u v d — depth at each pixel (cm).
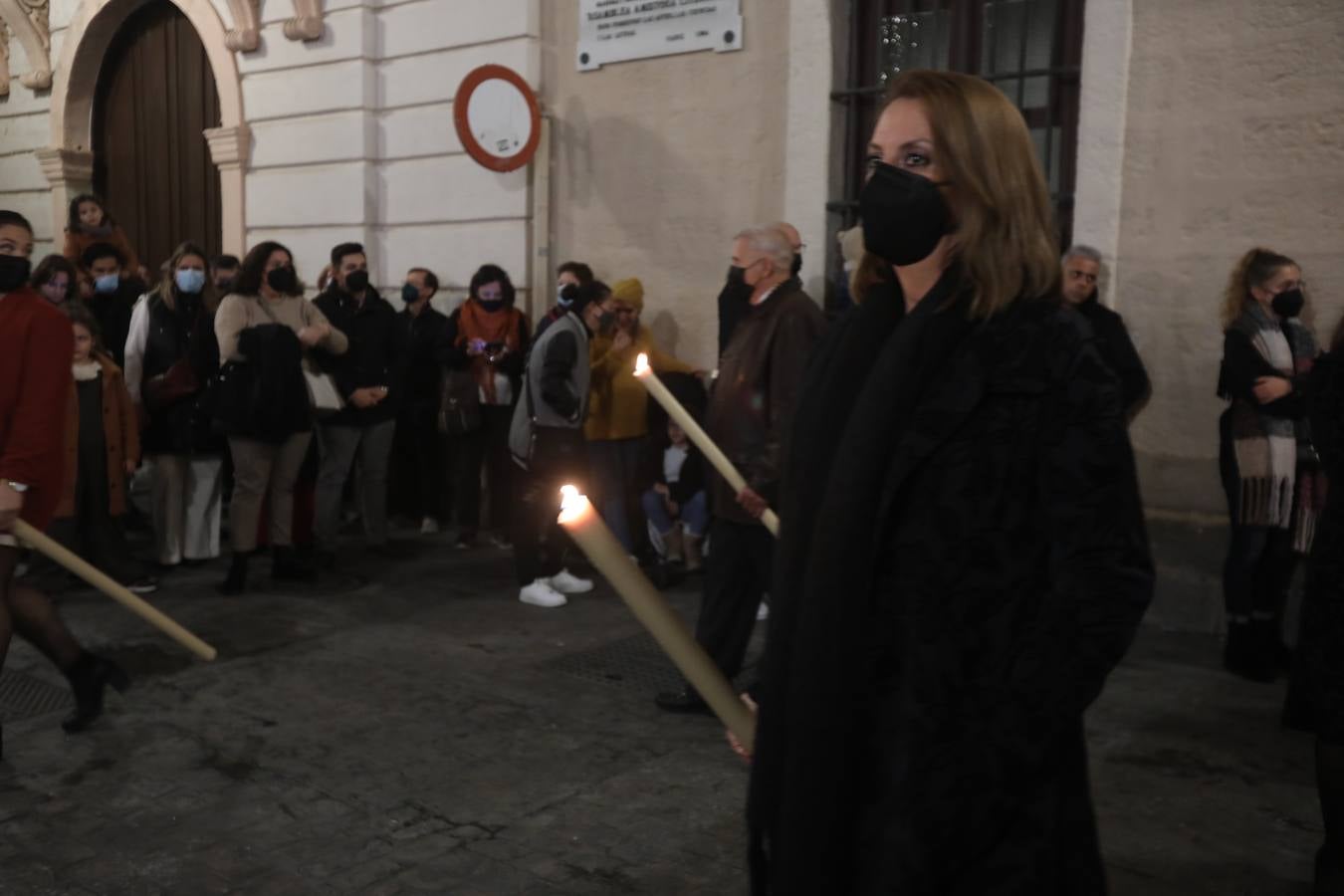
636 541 601
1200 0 485
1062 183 552
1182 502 504
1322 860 264
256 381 535
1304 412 420
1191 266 497
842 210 600
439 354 661
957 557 128
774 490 343
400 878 280
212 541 612
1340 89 458
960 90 138
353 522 723
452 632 495
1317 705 262
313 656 459
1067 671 123
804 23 593
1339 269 464
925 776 128
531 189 696
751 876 149
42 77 998
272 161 806
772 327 368
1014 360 128
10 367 315
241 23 799
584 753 362
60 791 329
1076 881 130
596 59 668
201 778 340
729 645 388
